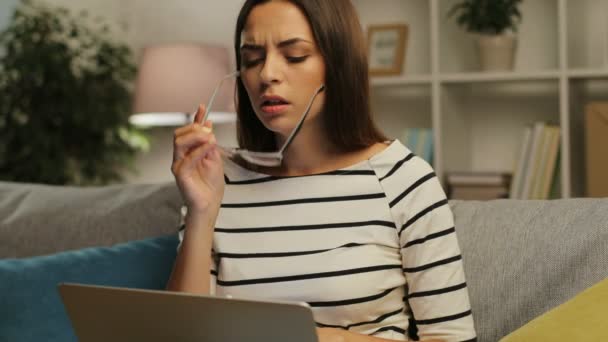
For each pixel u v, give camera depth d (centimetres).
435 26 331
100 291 108
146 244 167
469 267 145
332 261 140
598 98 336
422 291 139
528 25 343
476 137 358
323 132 149
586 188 319
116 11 438
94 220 184
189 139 141
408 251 142
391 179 145
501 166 353
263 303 96
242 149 147
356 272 139
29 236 185
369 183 146
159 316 106
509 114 350
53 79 409
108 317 111
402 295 146
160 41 429
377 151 149
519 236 143
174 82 353
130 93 434
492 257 143
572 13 327
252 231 148
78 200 191
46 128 412
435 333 137
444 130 336
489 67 330
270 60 138
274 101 139
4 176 411
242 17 146
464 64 354
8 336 147
